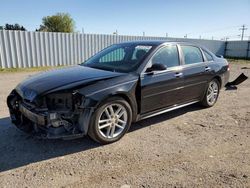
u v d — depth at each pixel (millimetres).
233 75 12211
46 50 13969
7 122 4547
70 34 14734
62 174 2941
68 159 3289
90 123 3457
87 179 2850
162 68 4035
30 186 2697
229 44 26828
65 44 14656
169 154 3473
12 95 3930
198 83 5195
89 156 3379
